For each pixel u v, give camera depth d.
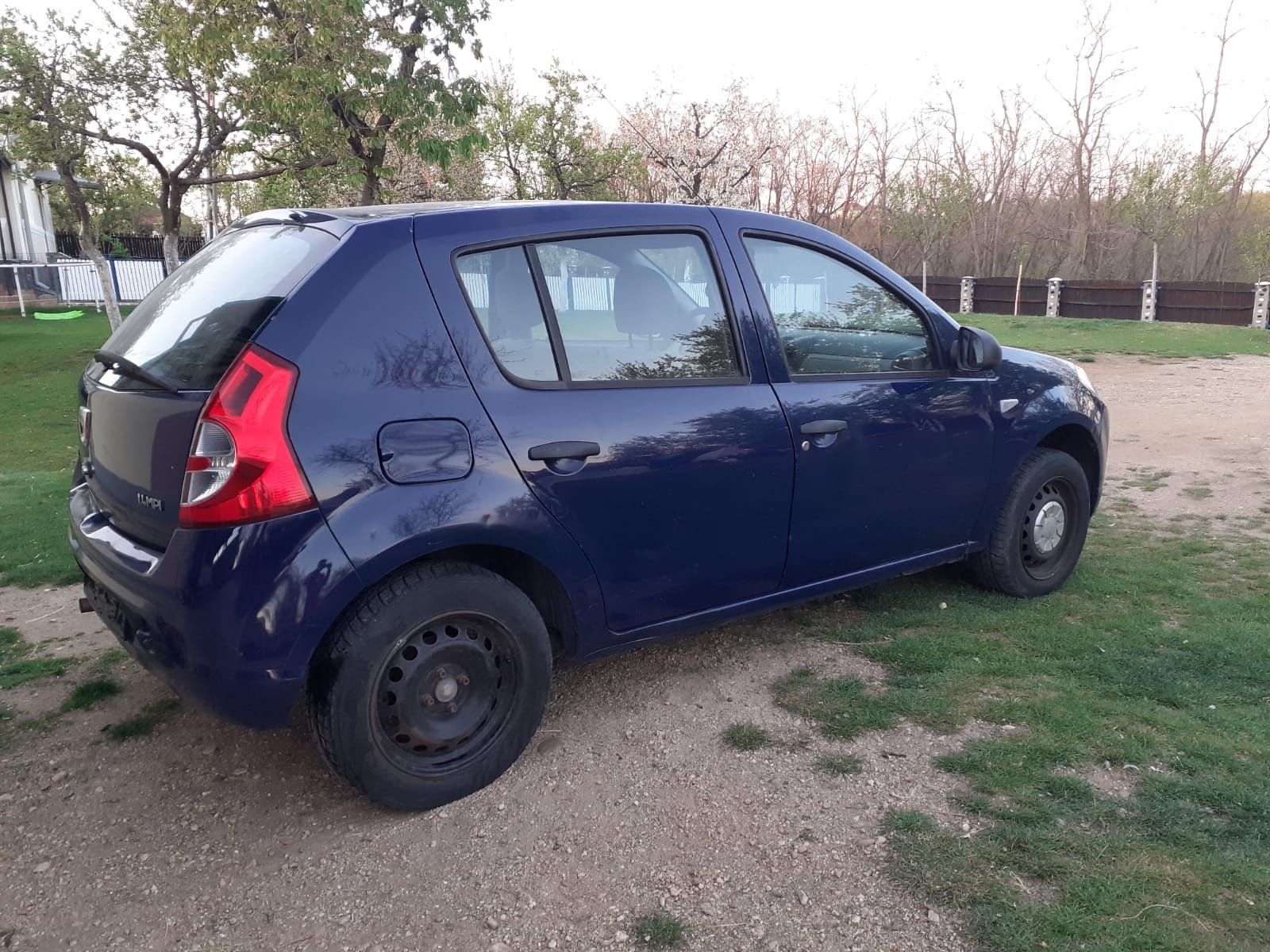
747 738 3.13
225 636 2.43
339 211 2.95
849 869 2.43
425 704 2.73
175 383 2.59
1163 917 2.19
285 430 2.43
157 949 2.24
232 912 2.37
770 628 4.10
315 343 2.52
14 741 3.24
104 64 13.45
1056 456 4.36
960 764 2.90
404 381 2.62
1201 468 7.57
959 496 4.02
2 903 2.41
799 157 37.53
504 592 2.82
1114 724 3.15
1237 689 3.43
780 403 3.38
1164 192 30.14
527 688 2.93
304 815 2.79
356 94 10.44
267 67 10.20
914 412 3.76
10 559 5.28
